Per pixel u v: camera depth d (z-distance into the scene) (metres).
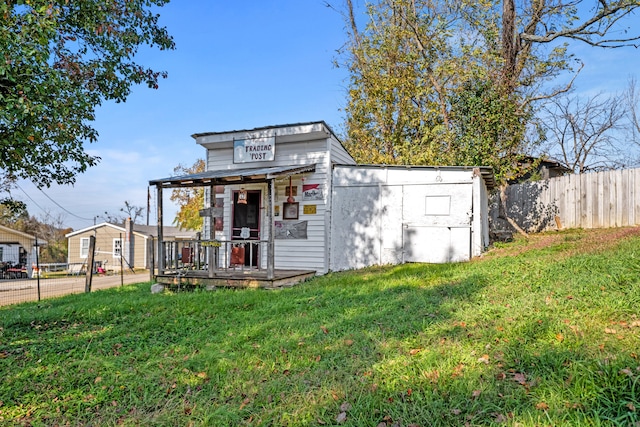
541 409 2.56
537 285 5.49
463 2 15.77
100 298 8.34
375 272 9.05
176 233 34.59
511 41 15.32
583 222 12.62
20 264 25.41
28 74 5.66
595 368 2.87
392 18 17.52
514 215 15.23
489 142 12.72
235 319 5.80
